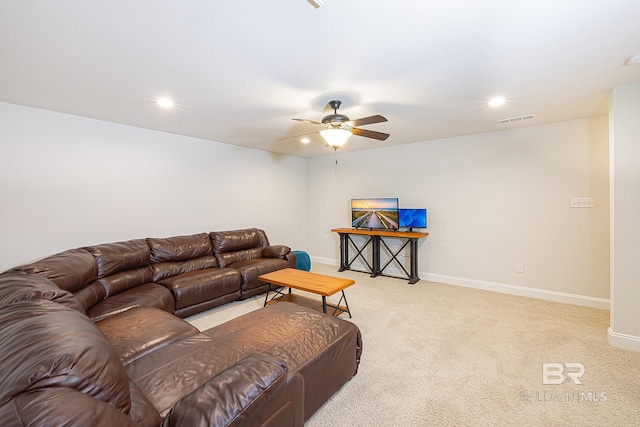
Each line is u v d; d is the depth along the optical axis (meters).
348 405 1.78
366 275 4.91
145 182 3.66
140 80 2.20
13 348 0.83
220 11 1.40
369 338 2.63
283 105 2.78
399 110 2.95
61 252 2.82
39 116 2.84
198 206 4.25
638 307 2.34
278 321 2.04
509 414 1.69
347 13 1.42
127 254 2.99
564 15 1.45
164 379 1.38
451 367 2.17
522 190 3.74
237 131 3.80
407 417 1.67
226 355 1.60
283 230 5.71
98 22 1.48
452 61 1.93
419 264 4.68
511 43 1.71
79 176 3.11
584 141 3.33
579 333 2.67
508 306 3.39
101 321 2.07
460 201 4.23
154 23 1.50
